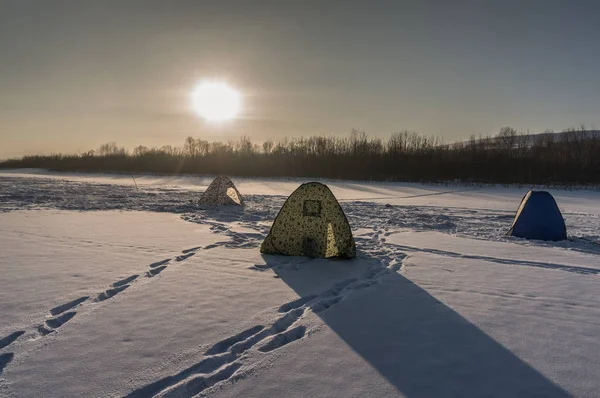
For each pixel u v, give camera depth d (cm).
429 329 421
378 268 673
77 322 421
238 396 292
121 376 316
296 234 754
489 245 889
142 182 3606
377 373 330
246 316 447
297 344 380
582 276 641
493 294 541
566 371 338
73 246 802
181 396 294
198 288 545
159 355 351
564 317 462
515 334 412
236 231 1001
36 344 370
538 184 3831
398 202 2033
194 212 1394
